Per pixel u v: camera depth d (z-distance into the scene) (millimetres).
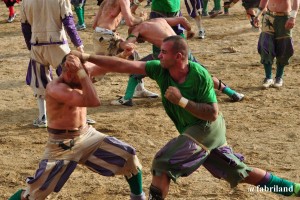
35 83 16578
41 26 16109
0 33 29391
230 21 30297
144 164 14031
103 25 17469
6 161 14430
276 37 19234
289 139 15367
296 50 24547
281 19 18938
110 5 17516
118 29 29203
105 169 10914
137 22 16766
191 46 25797
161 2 18438
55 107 10539
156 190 10469
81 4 29297
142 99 19047
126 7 16828
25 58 24750
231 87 20016
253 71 21875
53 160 10641
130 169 11016
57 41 16109
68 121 10625
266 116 17156
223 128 10828
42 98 16688
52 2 15891
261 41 19422
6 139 15867
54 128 10664
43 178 10562
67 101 10328
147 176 13344
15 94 20062
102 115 17594
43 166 10586
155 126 16641
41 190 10562
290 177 13086
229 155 10812
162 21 16500
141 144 15328
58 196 12500
